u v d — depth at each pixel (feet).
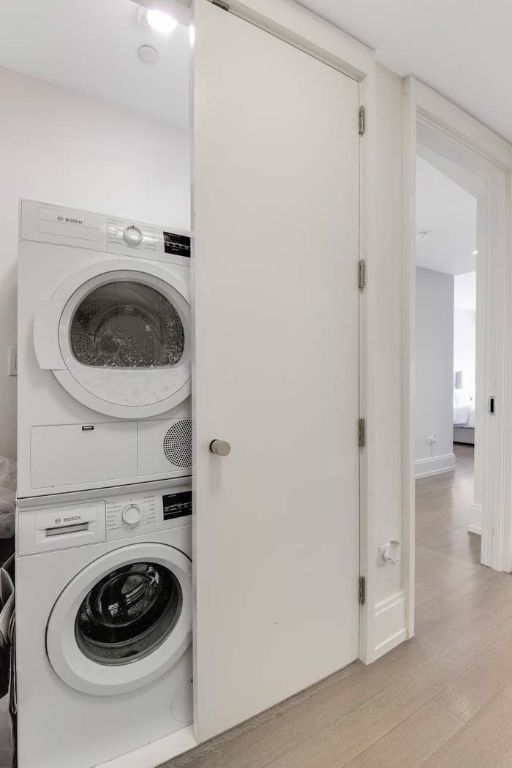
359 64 4.93
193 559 3.91
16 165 6.25
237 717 4.16
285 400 4.45
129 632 4.10
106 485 3.78
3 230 6.15
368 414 5.08
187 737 4.00
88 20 5.23
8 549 5.02
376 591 5.32
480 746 3.91
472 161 7.02
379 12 4.53
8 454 6.15
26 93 6.32
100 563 3.66
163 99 6.90
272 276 4.34
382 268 5.37
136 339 4.20
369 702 4.47
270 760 3.78
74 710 3.55
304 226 4.59
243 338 4.15
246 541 4.19
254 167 4.20
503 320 7.61
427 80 5.67
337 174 4.87
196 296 3.86
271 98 4.31
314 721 4.22
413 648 5.41
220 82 3.97
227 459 4.05
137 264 3.99
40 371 3.54
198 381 3.87
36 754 3.40
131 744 3.82
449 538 9.36
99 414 3.77
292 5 4.35
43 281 3.58
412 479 5.66
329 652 4.87
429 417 16.03
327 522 4.83
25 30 5.39
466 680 4.80
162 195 7.54
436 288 16.21
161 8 3.97
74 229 3.73
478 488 9.67
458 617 6.14
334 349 4.87
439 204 10.21
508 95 5.99
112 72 6.23
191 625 4.09
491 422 7.84
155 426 4.05
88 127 6.82
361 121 5.07
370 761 3.77
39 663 3.41
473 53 5.16
